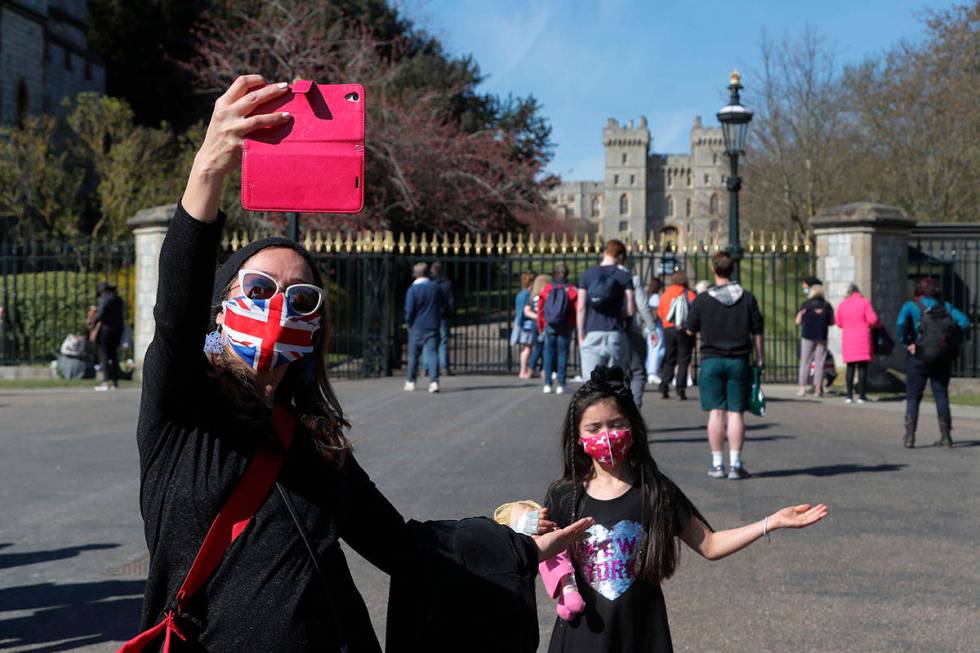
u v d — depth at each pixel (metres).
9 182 25.34
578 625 2.97
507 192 32.03
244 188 1.67
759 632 4.55
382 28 35.69
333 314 21.06
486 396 14.24
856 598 5.05
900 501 7.33
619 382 3.04
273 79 30.09
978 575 5.45
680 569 5.62
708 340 8.17
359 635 1.85
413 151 28.44
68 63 35.91
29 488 7.95
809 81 37.12
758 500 7.33
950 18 28.30
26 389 16.14
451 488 7.65
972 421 12.23
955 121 28.28
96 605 5.05
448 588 1.93
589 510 3.02
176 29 36.94
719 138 133.88
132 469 8.74
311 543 1.79
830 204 36.62
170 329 1.73
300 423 1.90
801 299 33.44
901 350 16.59
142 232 17.88
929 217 28.81
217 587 1.73
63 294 20.05
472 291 41.72
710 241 17.95
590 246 18.16
